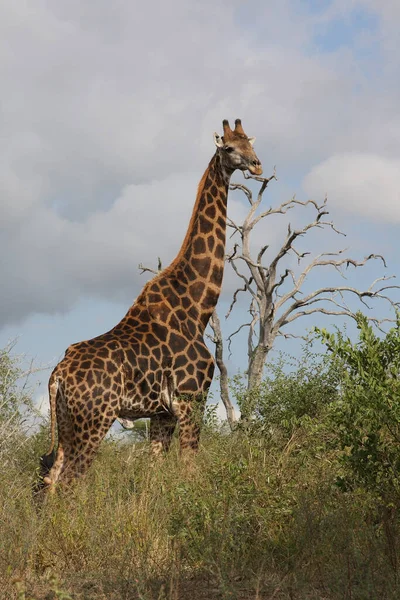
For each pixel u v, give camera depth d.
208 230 17.75
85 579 9.42
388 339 10.45
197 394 16.12
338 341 10.59
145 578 8.82
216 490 10.88
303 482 11.41
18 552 9.95
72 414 14.70
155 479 12.70
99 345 15.41
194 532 9.86
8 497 12.04
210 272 17.42
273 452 12.84
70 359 15.07
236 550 9.61
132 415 15.74
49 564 10.06
